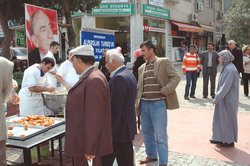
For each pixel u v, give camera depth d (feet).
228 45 36.70
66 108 11.53
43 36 28.73
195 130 24.45
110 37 30.25
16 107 23.00
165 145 16.44
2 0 43.55
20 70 58.95
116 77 13.37
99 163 11.80
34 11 27.68
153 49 16.57
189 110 31.32
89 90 10.98
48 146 19.89
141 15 73.15
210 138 22.40
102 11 71.61
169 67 16.17
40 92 18.70
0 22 48.83
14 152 19.75
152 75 16.48
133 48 72.33
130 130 13.74
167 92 15.92
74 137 11.28
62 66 19.04
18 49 63.41
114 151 13.89
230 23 91.86
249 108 31.81
